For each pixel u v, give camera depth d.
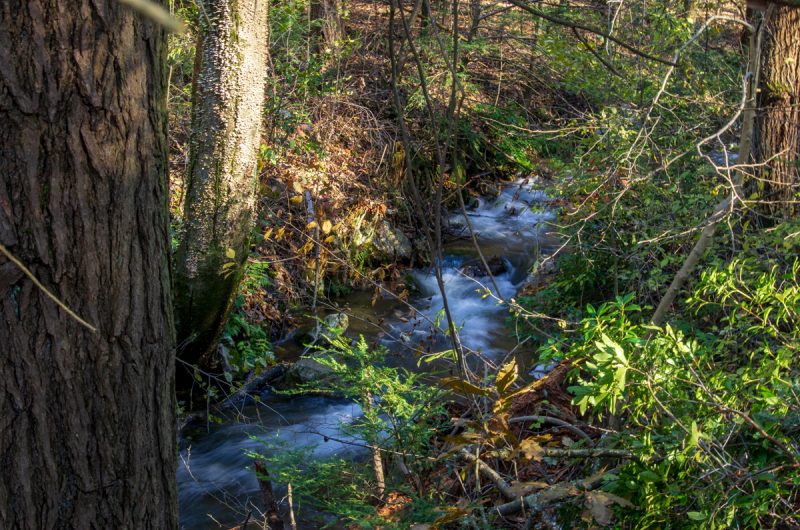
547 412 4.39
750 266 4.12
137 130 2.03
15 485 1.94
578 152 7.01
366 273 8.89
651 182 5.88
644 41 7.34
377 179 9.59
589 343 3.14
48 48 1.83
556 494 2.83
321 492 3.91
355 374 3.86
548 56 8.73
